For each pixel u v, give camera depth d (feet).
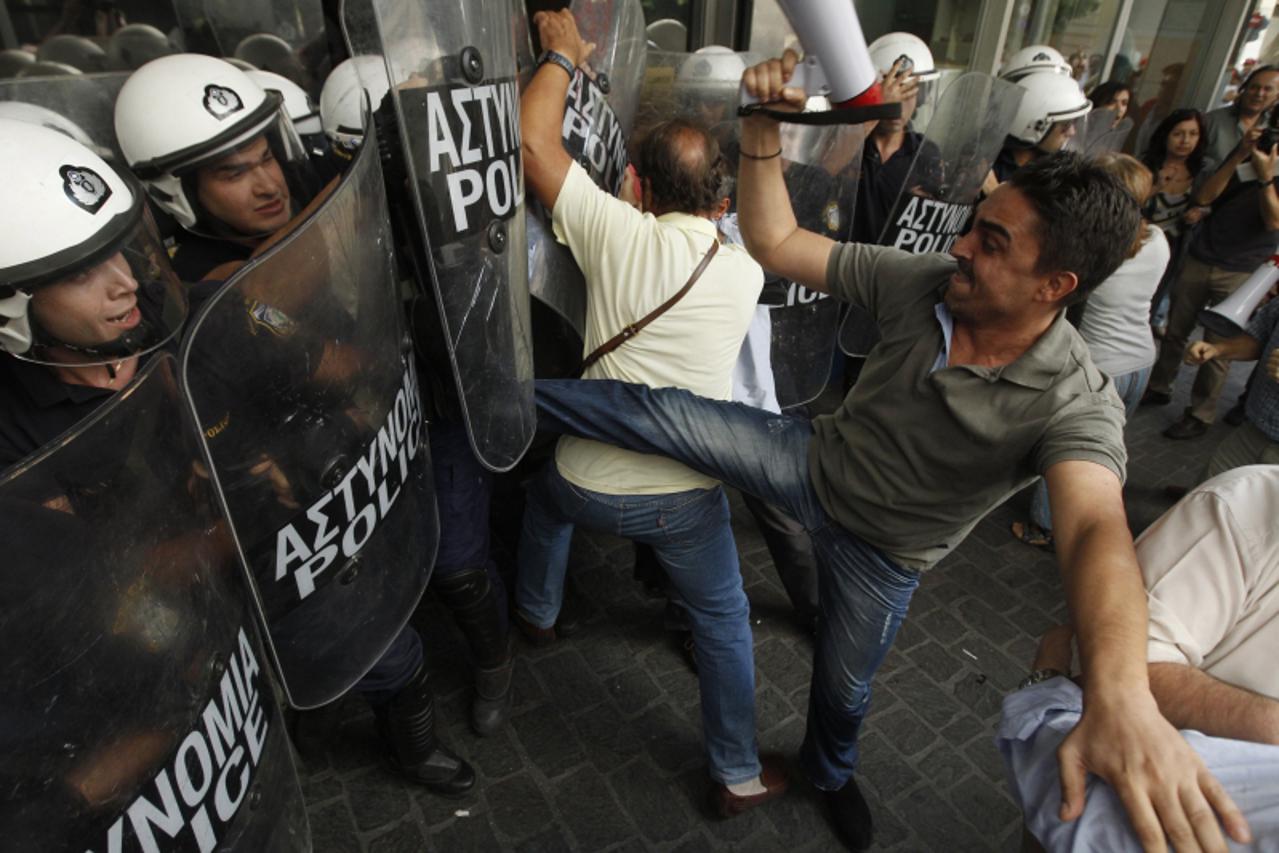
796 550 7.22
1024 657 7.75
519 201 4.03
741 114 4.08
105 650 1.77
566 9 4.97
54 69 8.26
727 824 5.95
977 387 3.96
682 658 7.39
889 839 5.92
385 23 3.02
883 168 8.71
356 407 3.08
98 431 1.69
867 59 3.32
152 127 4.32
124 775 1.87
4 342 2.81
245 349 2.47
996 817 6.12
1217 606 3.06
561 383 5.11
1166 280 13.20
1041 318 3.83
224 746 2.22
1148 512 10.52
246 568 2.47
